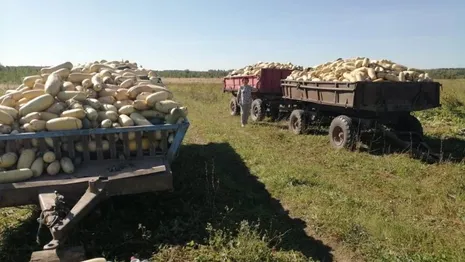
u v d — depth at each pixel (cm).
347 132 876
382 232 467
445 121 1286
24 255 416
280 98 1362
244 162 816
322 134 1116
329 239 467
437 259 401
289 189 635
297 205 572
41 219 351
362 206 558
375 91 821
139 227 443
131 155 511
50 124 456
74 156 475
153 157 512
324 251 440
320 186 652
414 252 425
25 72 3491
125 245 431
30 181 420
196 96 2492
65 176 441
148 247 430
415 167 732
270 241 445
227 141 1032
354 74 878
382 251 427
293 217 533
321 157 849
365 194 612
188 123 531
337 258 425
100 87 568
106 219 489
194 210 527
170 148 526
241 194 609
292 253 426
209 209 536
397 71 927
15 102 515
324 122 1091
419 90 858
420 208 551
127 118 509
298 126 1120
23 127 458
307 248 446
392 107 837
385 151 884
